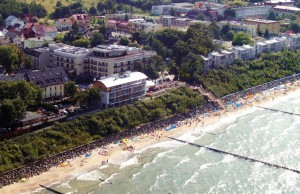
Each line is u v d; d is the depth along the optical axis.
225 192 193.62
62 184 192.25
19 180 192.50
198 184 199.75
